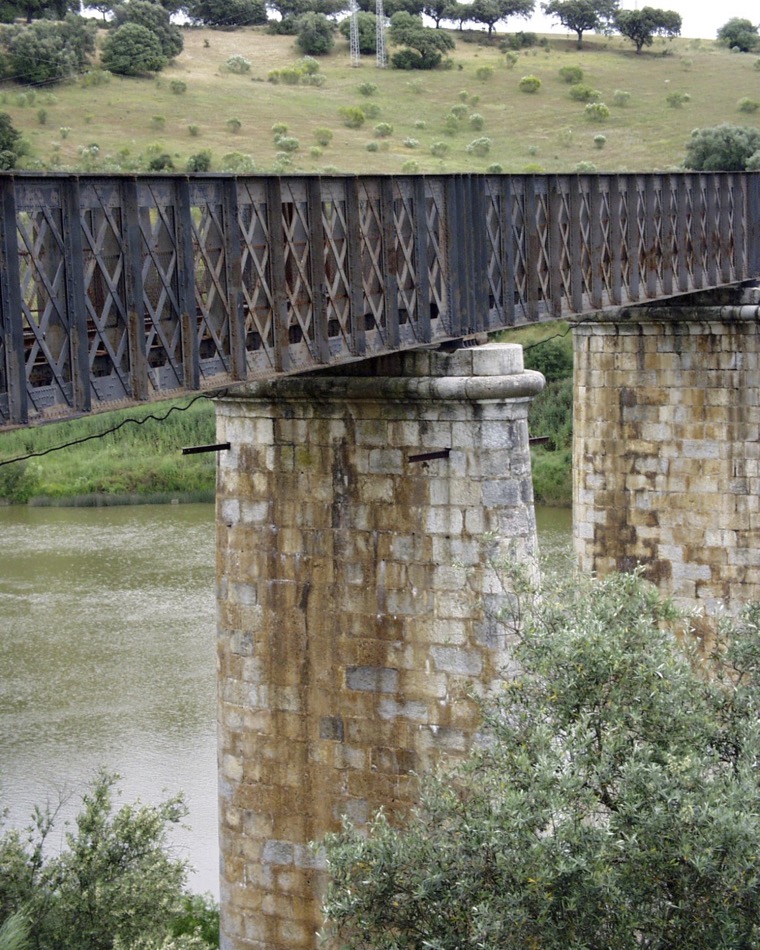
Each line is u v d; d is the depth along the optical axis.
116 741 40.50
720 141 94.06
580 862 17.03
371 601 24.19
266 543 25.03
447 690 23.64
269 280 19.66
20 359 14.91
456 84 136.50
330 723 24.75
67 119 103.31
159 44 126.38
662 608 20.98
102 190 16.28
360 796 24.61
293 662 24.98
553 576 21.81
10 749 39.97
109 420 75.94
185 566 58.16
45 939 25.17
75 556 60.03
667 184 32.12
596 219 28.39
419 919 18.91
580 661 19.55
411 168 99.50
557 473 68.19
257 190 19.25
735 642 23.27
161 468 73.25
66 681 44.94
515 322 25.22
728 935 17.03
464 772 20.31
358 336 21.08
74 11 136.62
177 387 17.73
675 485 36.31
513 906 17.44
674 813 17.44
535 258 25.73
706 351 35.69
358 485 24.14
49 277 15.73
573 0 160.38
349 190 20.89
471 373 23.00
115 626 50.16
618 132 118.75
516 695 20.28
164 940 24.69
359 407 23.98
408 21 149.25
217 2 158.88
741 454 35.62
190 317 17.67
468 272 23.59
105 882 26.14
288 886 25.36
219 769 25.92
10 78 112.00
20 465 71.88
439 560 23.53
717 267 35.56
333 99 126.19
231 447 25.27
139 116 107.44
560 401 71.50
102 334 16.30
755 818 17.25
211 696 43.75
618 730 18.94
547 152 112.62
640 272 31.31
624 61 148.62
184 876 28.19
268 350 19.62
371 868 19.09
